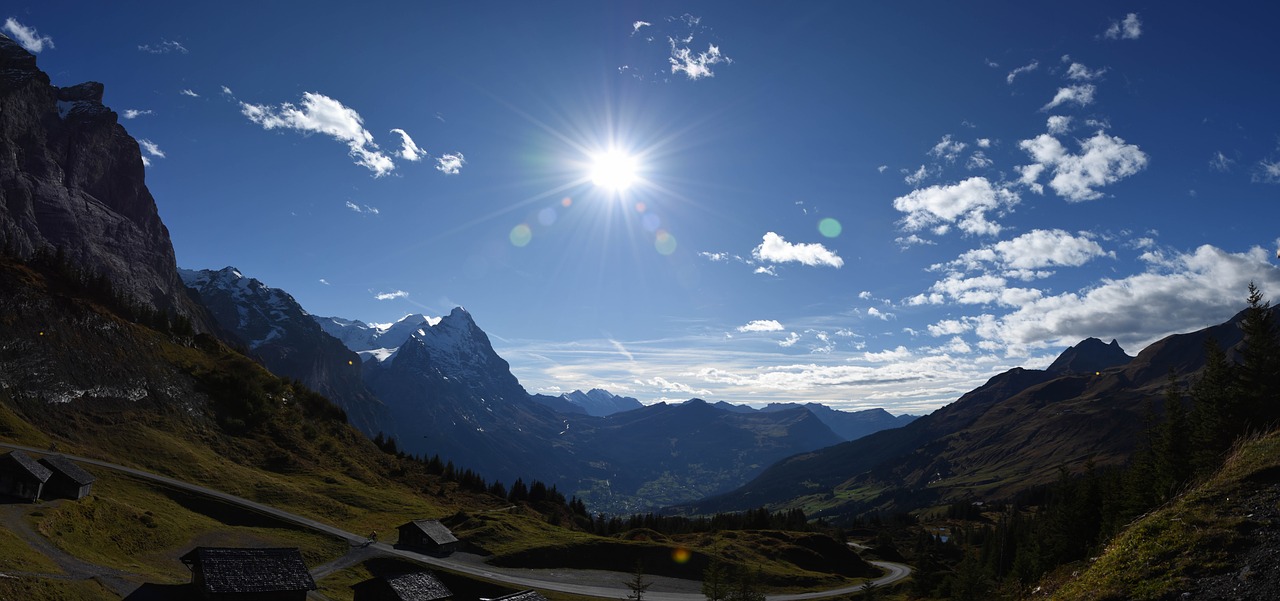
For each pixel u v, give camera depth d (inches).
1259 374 2751.0
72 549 3641.7
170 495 5502.0
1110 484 3430.1
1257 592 1173.7
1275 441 1828.2
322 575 4544.8
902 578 7126.0
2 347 6584.6
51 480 4382.4
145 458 6254.9
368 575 4697.3
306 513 6013.8
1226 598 1198.3
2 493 4131.4
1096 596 1405.0
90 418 6619.1
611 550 5812.0
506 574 5059.1
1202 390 3238.2
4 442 5482.3
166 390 7839.6
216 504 5585.6
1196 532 1459.2
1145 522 1678.2
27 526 3703.3
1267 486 1561.3
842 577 6461.6
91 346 7534.5
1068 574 2153.1
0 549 3154.5
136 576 3523.6
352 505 6688.0
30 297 7372.1
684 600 4825.3
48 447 5689.0
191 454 6658.5
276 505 6053.2
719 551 6683.1
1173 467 2805.1
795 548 7219.5
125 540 4183.1
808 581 6008.9
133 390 7460.6
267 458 7618.1
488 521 6254.9
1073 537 3253.0
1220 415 2719.0
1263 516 1425.9
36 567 3083.2
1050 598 1635.1
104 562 3641.7
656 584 5236.2
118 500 4940.9
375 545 5349.4
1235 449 2154.3
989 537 7509.8
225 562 3476.9
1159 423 3481.8
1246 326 2923.2
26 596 2659.9
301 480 7253.9
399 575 3855.8
